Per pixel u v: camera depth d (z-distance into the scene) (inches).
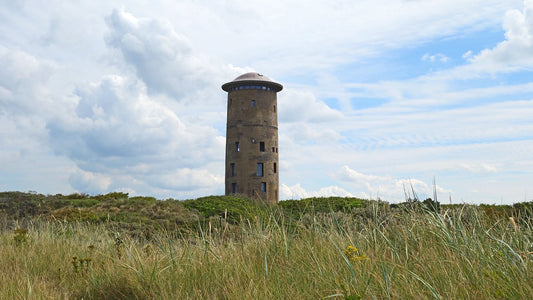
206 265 245.6
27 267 297.7
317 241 267.6
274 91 1786.4
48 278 282.5
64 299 227.0
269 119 1738.4
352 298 170.4
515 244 228.2
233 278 223.5
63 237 430.9
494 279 181.9
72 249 371.9
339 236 284.4
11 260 319.9
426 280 193.5
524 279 177.2
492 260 209.3
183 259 268.8
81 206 1059.3
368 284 184.2
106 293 239.1
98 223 733.3
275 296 192.1
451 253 227.0
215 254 267.9
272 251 263.3
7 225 629.6
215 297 202.2
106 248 362.9
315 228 293.1
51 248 368.5
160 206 983.0
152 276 233.0
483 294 173.6
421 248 235.8
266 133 1720.0
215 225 370.6
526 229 249.9
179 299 209.5
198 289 219.0
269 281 214.4
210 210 959.6
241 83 1723.7
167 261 270.4
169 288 220.7
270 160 1715.1
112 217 828.0
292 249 265.6
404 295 179.8
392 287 187.9
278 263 248.4
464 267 202.5
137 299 221.8
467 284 183.5
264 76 1812.3
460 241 237.0
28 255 329.7
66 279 278.5
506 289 173.8
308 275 215.0
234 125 1726.1
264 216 329.4
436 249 234.4
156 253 309.6
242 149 1692.9
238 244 295.1
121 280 248.7
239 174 1684.3
